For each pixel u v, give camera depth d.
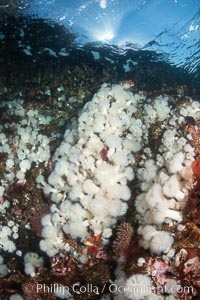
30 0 1.66
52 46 1.71
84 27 1.77
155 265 0.83
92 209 0.92
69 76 1.48
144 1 1.76
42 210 1.09
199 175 0.86
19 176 1.14
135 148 1.01
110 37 1.78
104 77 1.52
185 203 0.86
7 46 1.66
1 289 1.09
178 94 1.36
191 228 0.85
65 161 1.02
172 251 0.83
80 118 1.04
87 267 0.99
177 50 1.72
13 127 1.24
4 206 1.13
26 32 1.74
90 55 1.71
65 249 0.99
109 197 0.94
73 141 1.08
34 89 1.41
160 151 1.02
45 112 1.30
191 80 1.59
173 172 0.90
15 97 1.40
